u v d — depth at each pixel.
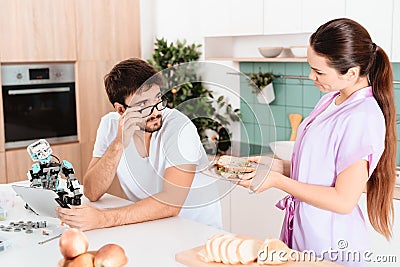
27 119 3.89
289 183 1.79
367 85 1.89
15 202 2.34
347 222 1.90
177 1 4.43
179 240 1.83
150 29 4.54
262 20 3.60
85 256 1.34
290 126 3.91
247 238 1.73
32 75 3.87
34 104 3.91
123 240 1.84
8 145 3.82
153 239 1.85
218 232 1.92
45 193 1.94
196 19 4.27
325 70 1.80
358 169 1.78
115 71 2.12
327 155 1.86
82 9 4.05
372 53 1.81
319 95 3.68
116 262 1.32
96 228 1.95
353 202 1.78
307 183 1.92
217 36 3.96
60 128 4.07
